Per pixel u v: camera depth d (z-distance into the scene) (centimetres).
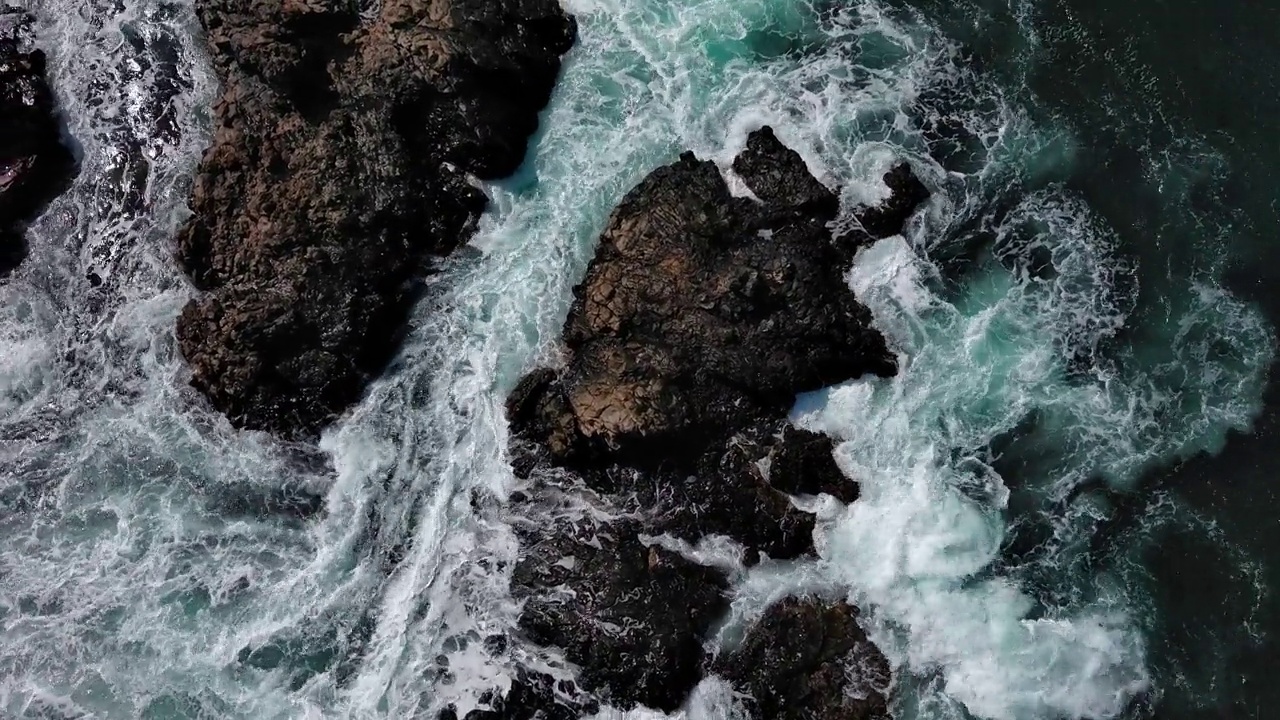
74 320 2792
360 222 2650
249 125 2728
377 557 2541
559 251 2736
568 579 2441
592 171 2798
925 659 2409
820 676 2373
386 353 2708
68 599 2527
